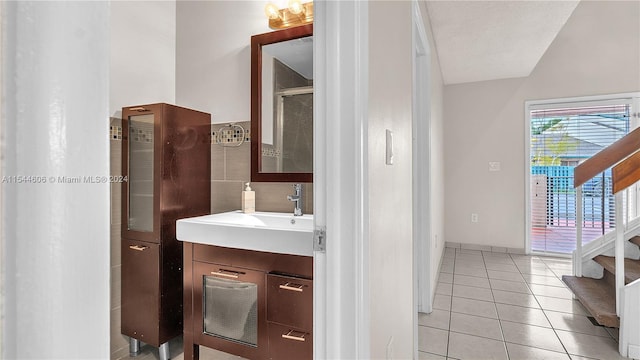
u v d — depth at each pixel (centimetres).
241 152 215
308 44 197
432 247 272
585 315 244
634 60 366
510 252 426
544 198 413
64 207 21
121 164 194
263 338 149
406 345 153
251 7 215
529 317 241
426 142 259
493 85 433
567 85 396
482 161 439
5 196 19
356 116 81
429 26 266
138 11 209
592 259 279
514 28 280
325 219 84
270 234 140
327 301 83
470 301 271
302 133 198
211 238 155
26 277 20
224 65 221
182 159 200
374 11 98
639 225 273
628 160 203
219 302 161
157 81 221
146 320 187
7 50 19
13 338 19
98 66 23
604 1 378
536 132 416
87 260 22
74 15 22
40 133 20
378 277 102
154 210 186
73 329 22
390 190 119
